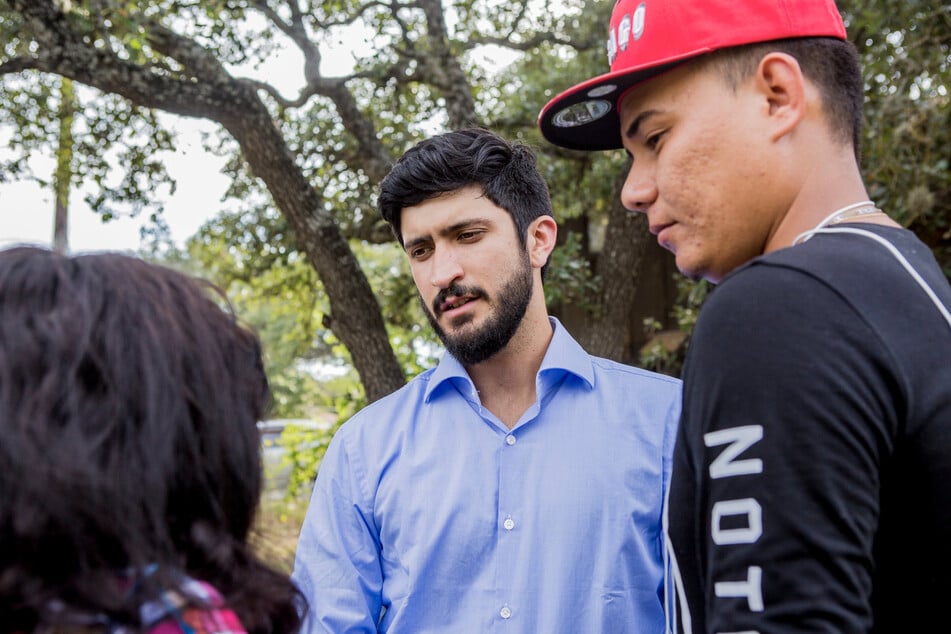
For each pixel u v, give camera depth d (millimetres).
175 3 4539
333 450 1759
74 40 4066
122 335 696
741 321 790
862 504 726
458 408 1710
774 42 916
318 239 4641
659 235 1018
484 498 1615
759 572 730
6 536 619
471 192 1642
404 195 1666
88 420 659
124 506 656
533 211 1732
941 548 743
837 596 708
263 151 4500
